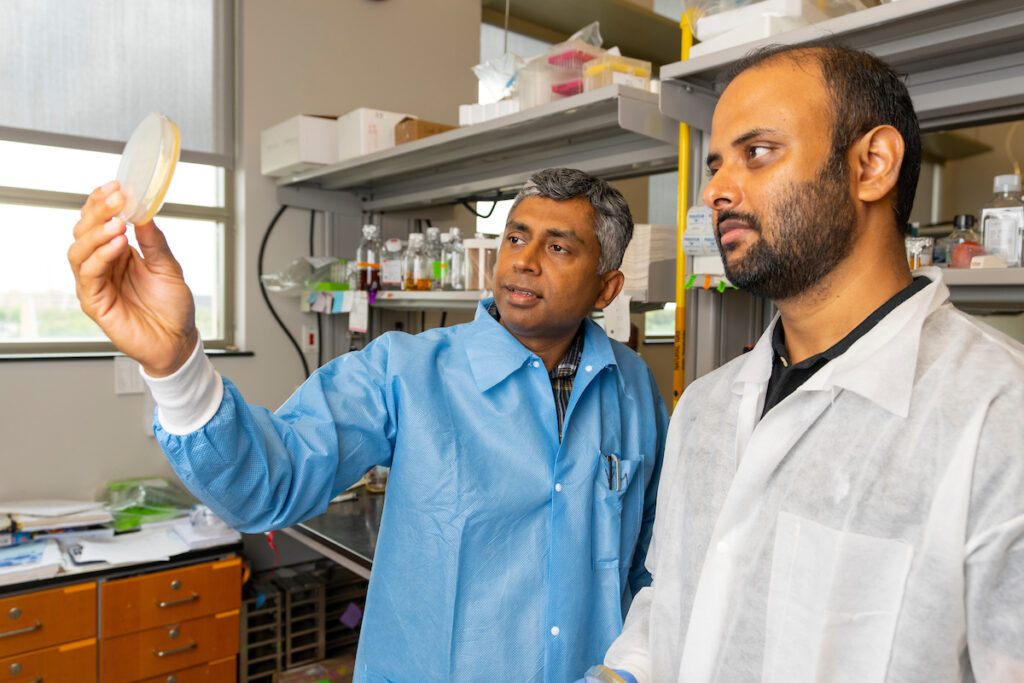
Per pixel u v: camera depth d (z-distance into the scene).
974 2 1.10
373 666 1.16
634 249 1.75
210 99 2.87
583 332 1.29
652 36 4.58
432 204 2.99
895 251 0.72
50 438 2.47
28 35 2.48
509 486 1.11
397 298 2.52
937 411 0.64
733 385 0.85
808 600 0.67
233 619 2.35
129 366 2.62
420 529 1.11
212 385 0.82
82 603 2.07
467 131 2.04
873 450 0.66
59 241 2.60
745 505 0.75
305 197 3.01
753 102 0.71
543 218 1.14
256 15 2.88
